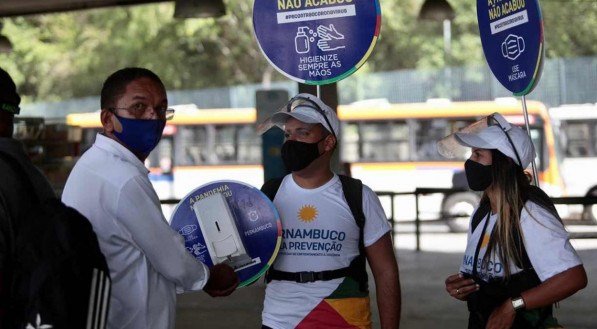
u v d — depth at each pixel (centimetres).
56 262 273
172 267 332
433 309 916
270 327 383
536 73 454
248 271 379
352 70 466
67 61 3020
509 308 341
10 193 309
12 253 298
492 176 351
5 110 322
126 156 332
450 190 1398
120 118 334
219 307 927
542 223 343
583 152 2202
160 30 2950
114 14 2931
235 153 2422
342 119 2316
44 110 2862
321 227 381
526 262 346
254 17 476
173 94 2812
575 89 2536
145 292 327
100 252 287
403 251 1494
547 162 2141
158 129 341
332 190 385
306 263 380
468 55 2902
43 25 3042
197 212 380
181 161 2438
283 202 388
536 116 2166
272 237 379
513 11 475
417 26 2959
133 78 336
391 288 387
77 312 274
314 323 376
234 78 3097
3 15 1310
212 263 378
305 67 472
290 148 378
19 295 277
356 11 464
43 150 1280
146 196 325
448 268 1248
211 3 1041
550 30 2892
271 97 1188
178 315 891
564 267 339
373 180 2280
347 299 379
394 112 2289
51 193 332
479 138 352
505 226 346
